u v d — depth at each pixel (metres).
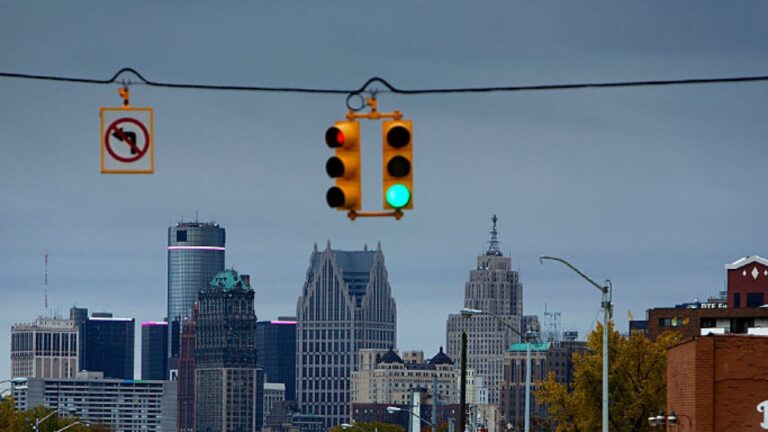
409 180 90.19
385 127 90.25
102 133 92.44
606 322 186.50
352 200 89.94
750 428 157.25
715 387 158.12
